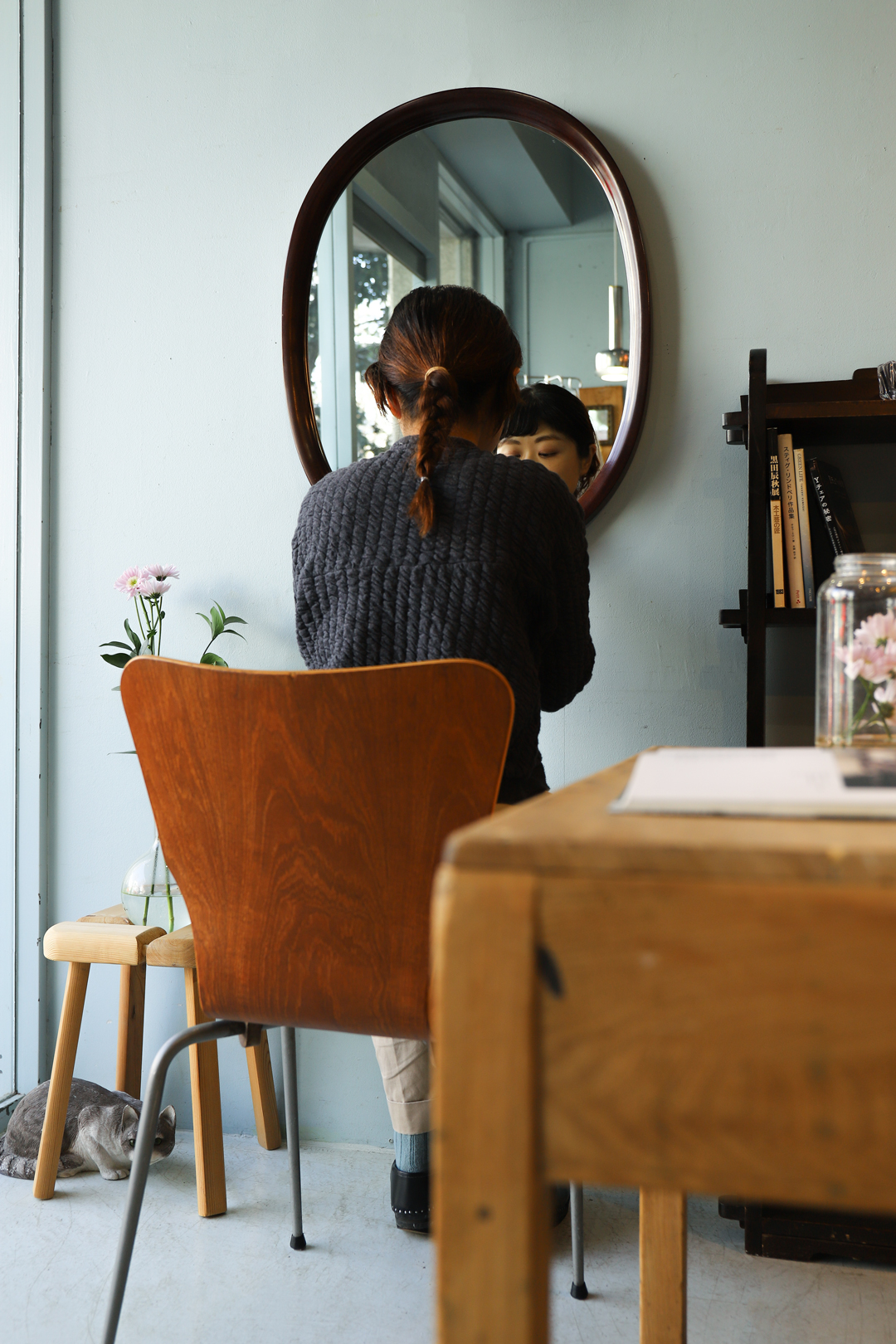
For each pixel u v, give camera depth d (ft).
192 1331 4.33
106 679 6.64
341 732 3.05
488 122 6.02
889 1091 1.24
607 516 5.93
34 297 6.68
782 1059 1.28
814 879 1.27
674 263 5.83
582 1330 4.33
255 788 3.18
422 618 3.86
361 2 6.28
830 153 5.66
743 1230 5.17
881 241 5.60
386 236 6.15
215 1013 3.41
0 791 6.73
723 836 1.37
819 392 5.30
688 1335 4.29
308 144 6.38
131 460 6.63
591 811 1.61
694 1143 1.30
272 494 6.42
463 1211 1.36
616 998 1.33
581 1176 1.34
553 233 5.91
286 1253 4.97
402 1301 4.57
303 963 3.23
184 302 6.56
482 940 1.35
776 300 5.71
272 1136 6.19
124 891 5.51
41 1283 4.70
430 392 4.03
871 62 5.62
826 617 2.79
